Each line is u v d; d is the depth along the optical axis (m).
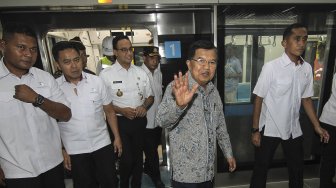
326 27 2.47
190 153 1.22
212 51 1.16
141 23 2.39
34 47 1.21
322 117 2.11
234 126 2.67
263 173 1.96
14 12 2.17
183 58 2.50
